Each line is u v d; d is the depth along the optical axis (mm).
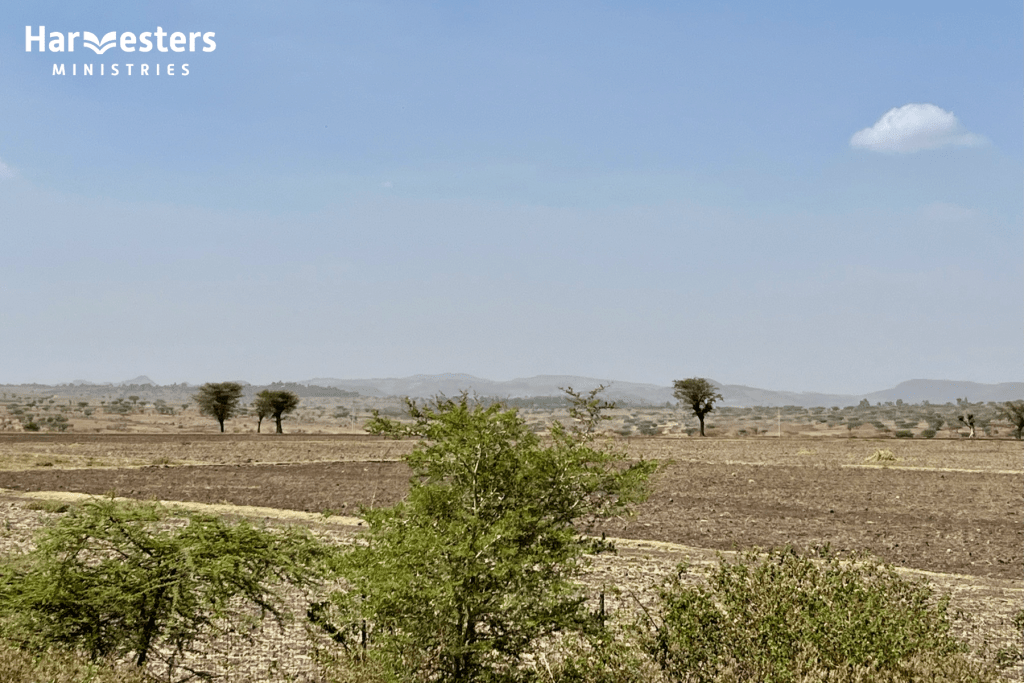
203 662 14344
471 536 10656
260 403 119750
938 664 10938
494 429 11688
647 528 34438
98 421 173250
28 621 11625
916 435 147750
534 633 10711
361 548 11383
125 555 12539
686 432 171375
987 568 27797
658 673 11000
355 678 11406
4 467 55062
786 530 34625
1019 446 82562
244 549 12531
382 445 80438
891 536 33562
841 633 10594
